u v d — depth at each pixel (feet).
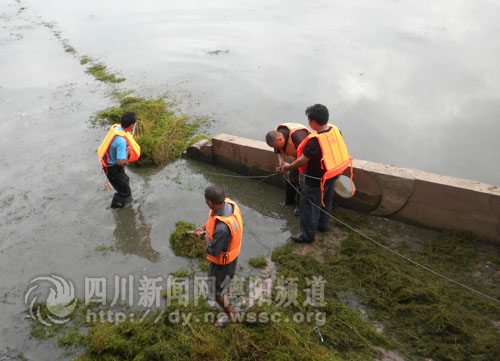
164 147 26.48
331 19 54.29
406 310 14.28
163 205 21.70
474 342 12.81
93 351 13.52
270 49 45.11
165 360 12.87
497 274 15.53
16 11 69.46
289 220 20.10
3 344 14.16
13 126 31.04
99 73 41.16
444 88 34.78
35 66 43.91
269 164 22.71
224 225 12.80
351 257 16.97
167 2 69.77
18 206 21.98
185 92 36.22
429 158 26.50
